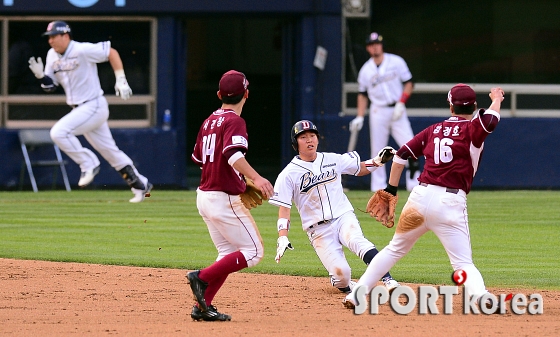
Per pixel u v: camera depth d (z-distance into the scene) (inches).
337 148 1999.3
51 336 589.6
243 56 2596.0
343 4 2009.1
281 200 733.3
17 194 1847.9
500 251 1080.2
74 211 1514.5
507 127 2015.3
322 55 1994.3
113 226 1318.9
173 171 2001.7
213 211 636.7
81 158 1505.9
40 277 884.0
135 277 889.5
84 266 960.3
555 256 1042.1
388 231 1264.8
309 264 991.0
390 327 616.4
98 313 691.4
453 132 645.9
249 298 771.4
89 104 1486.2
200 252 1073.5
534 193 1877.5
